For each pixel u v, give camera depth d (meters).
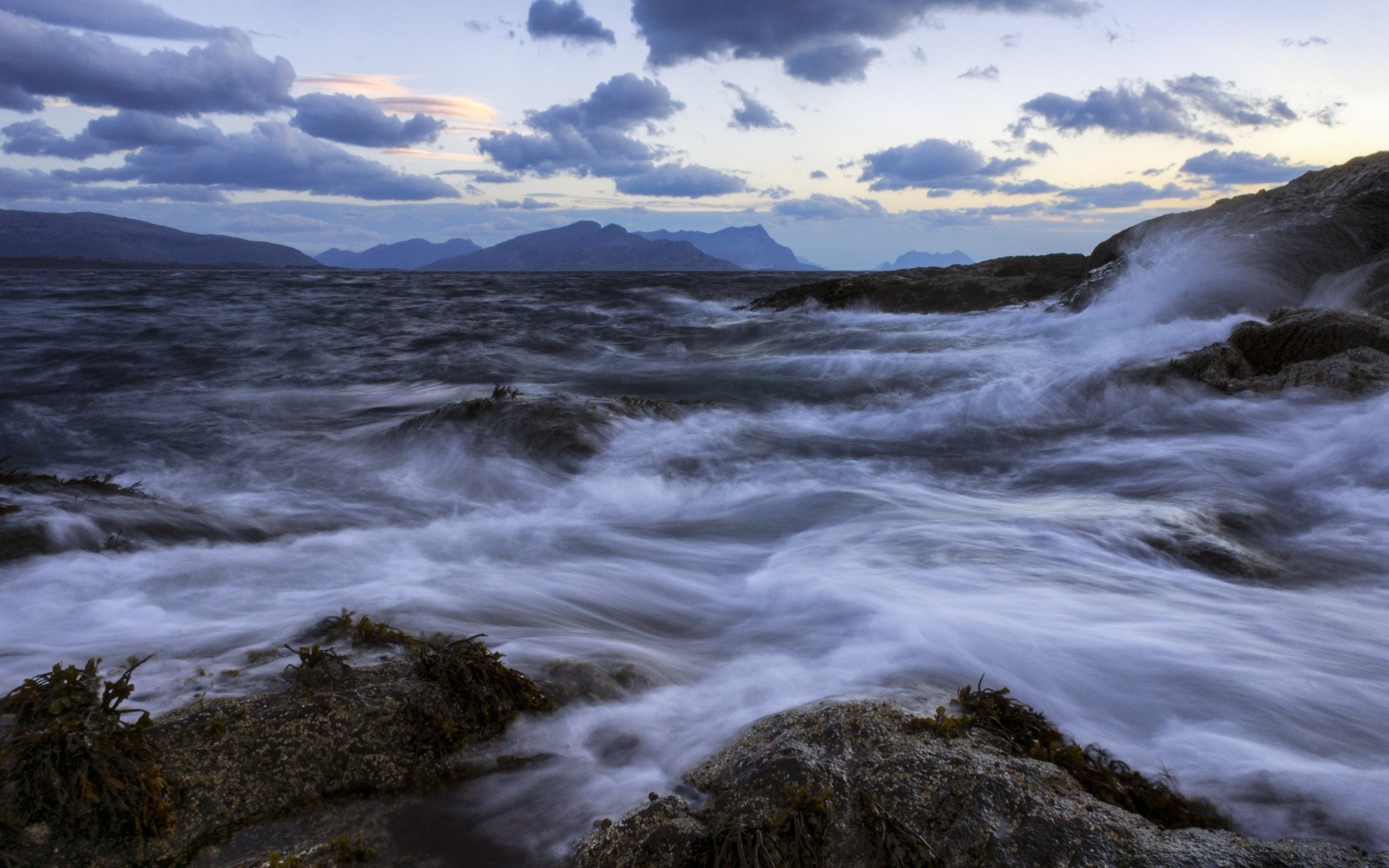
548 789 3.24
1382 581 5.57
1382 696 3.96
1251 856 2.59
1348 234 17.75
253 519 6.91
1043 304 23.38
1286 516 7.05
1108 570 5.66
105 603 4.78
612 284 66.19
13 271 116.88
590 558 6.34
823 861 2.70
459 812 3.10
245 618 4.60
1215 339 14.09
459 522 7.20
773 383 15.12
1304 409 9.42
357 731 3.37
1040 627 4.66
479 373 17.95
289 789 3.10
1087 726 3.71
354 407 13.88
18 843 2.73
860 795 2.91
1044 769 3.06
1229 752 3.46
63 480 6.73
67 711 3.16
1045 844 2.67
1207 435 9.50
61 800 2.83
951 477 8.80
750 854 2.66
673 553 6.56
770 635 4.88
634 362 19.89
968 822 2.78
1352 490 7.32
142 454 10.31
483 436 9.21
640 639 4.83
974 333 20.02
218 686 3.65
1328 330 10.70
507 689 3.71
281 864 2.77
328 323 28.72
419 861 2.84
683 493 8.19
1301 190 20.73
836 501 7.71
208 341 22.98
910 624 4.68
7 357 19.67
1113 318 18.14
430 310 34.75
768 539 6.92
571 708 3.76
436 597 5.13
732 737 3.57
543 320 30.12
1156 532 6.21
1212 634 4.63
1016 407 11.30
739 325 24.42
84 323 27.75
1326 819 2.93
